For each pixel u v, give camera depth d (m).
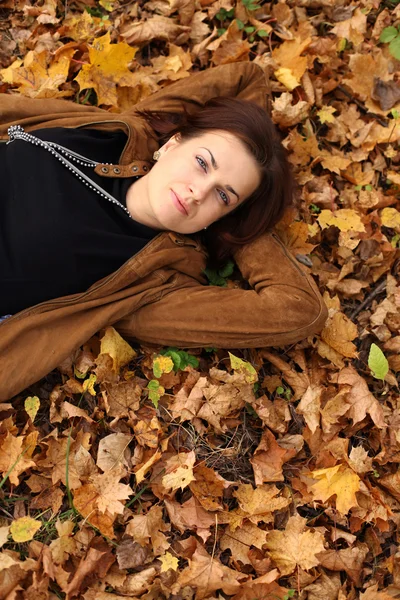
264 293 1.95
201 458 1.85
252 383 1.92
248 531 1.76
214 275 2.15
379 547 1.85
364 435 2.03
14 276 1.79
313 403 1.95
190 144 1.88
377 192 2.33
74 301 1.85
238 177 1.86
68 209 1.83
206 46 2.44
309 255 2.25
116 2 2.44
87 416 1.79
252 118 1.87
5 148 1.91
